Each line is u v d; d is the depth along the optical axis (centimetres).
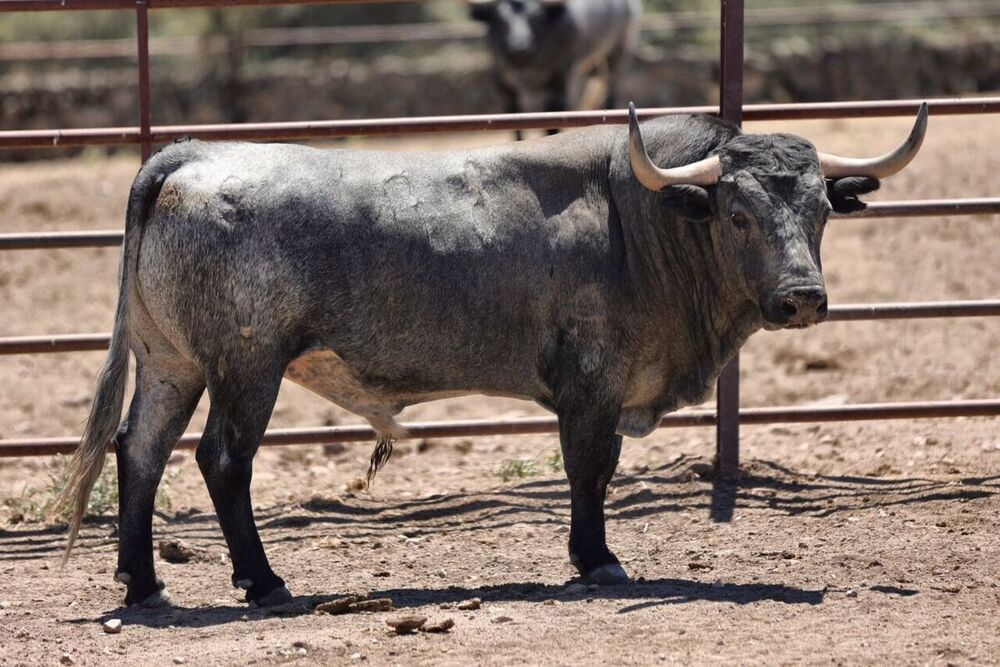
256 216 1474
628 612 1398
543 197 1537
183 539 1842
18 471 2259
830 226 3306
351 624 1400
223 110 5134
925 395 2459
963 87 5356
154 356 1552
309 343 1505
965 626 1322
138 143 1892
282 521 1895
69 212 3625
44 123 5019
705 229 1530
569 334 1523
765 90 5212
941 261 3067
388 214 1502
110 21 5797
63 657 1314
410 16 5859
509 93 4406
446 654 1279
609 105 4756
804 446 2192
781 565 1588
